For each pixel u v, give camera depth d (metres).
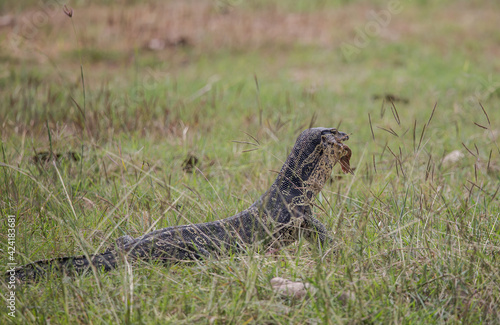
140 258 7.41
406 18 29.42
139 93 17.19
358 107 17.16
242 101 17.30
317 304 6.42
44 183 9.38
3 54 22.84
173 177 10.80
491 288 6.67
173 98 16.94
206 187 10.27
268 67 22.70
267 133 13.30
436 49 24.64
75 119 13.67
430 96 18.05
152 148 12.50
